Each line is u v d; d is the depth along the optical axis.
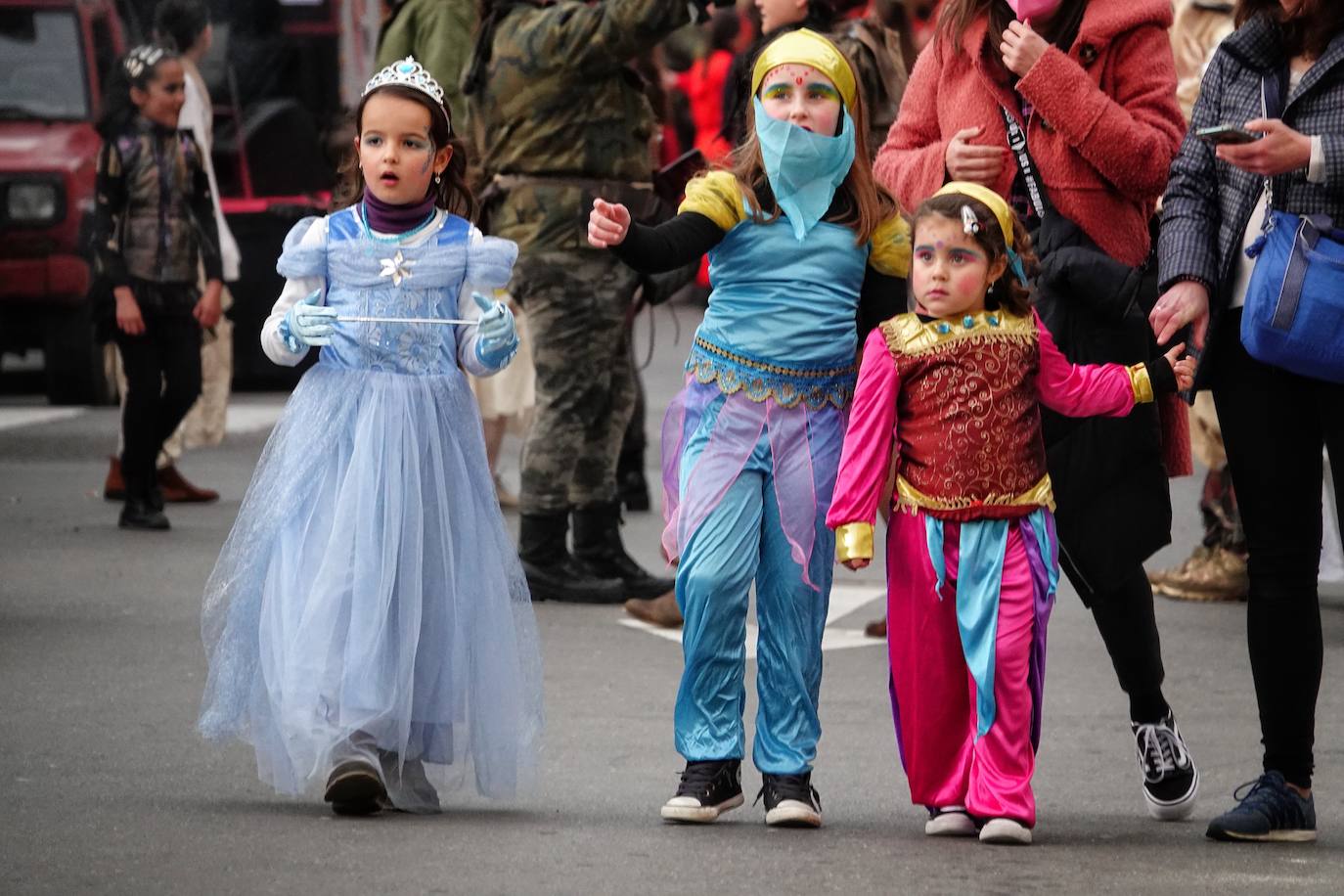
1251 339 15.63
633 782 18.05
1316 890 14.72
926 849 15.80
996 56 17.62
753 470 16.67
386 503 16.45
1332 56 15.64
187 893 14.22
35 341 48.12
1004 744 15.91
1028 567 16.02
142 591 27.34
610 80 26.45
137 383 32.34
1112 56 17.59
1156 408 17.06
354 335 16.92
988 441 15.95
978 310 16.16
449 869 14.96
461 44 29.00
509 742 16.78
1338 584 29.88
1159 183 17.23
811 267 16.70
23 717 20.14
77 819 16.31
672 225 16.41
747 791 18.02
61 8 48.50
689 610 16.67
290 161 50.47
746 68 24.80
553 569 27.39
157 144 32.28
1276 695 16.23
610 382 27.28
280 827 16.12
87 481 37.91
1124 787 18.20
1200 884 14.84
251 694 16.61
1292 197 15.79
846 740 19.89
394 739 16.36
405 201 17.09
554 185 26.50
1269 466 16.11
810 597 16.75
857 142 16.83
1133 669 17.03
